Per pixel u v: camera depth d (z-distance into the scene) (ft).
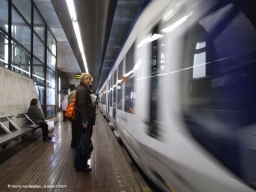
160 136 8.46
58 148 20.57
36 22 29.96
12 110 20.79
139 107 11.87
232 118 4.95
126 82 17.49
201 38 6.11
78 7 22.85
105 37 34.30
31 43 27.71
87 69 66.44
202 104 5.90
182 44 7.03
